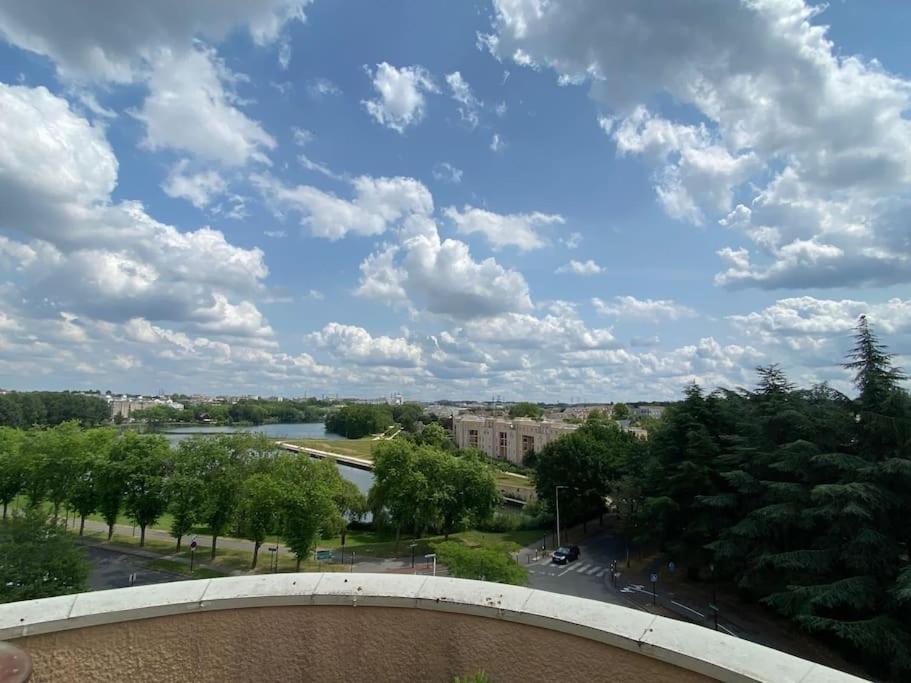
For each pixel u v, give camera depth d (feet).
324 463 222.48
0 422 454.81
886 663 91.81
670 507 144.77
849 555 92.79
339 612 21.45
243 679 20.84
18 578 93.56
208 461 180.34
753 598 132.05
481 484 216.33
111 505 187.42
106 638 19.83
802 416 110.93
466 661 20.36
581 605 20.11
